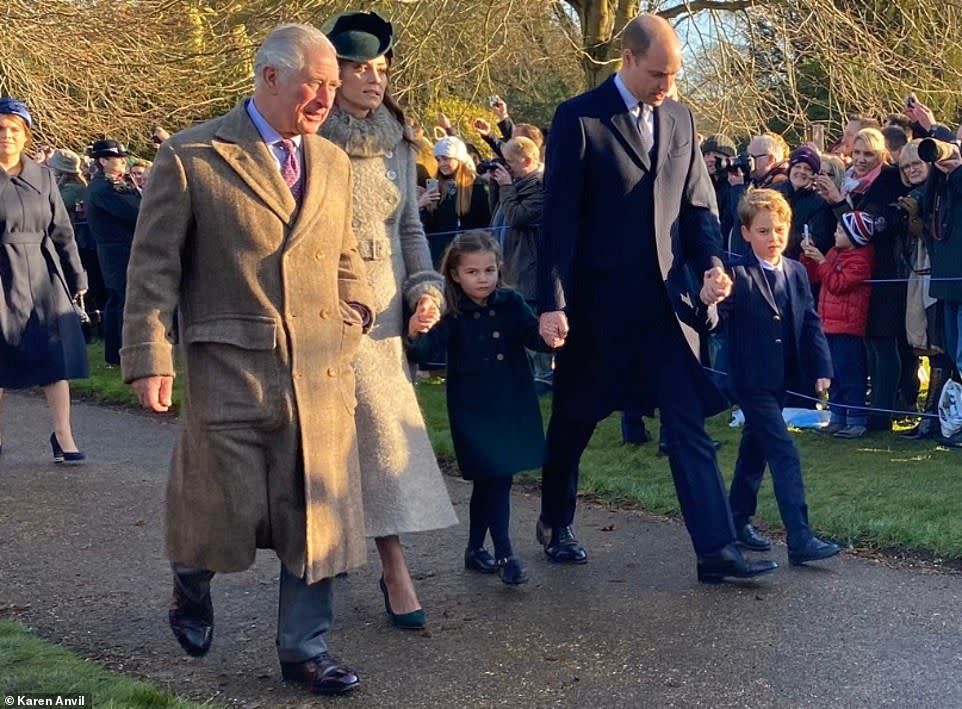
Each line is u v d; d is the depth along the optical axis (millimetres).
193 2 13969
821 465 6691
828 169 7891
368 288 3893
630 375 4773
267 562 5074
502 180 8344
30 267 7008
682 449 4711
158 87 13930
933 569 4902
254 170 3562
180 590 3867
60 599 4676
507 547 4801
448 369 4859
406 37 13047
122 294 10641
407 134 4383
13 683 3678
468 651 4078
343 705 3648
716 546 4660
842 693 3680
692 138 4785
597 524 5684
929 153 6914
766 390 5066
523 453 4762
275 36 3602
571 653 4047
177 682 3830
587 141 4637
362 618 4422
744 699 3648
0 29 12539
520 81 15562
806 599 4543
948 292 6941
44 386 7094
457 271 4766
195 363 3598
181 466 3650
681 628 4258
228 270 3533
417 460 4227
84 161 13672
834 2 12461
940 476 6324
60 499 6250
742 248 7922
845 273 7461
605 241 4695
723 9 12469
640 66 4586
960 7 11992
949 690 3697
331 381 3658
